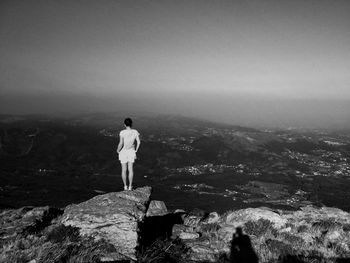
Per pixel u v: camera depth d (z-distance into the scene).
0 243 9.52
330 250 11.74
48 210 13.74
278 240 12.62
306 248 11.93
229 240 12.34
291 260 10.55
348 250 11.93
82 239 9.82
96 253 8.98
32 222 11.75
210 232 13.24
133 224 10.30
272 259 10.73
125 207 11.08
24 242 9.45
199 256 10.63
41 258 8.34
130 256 9.29
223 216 16.19
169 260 9.95
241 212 15.54
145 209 11.55
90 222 10.39
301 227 14.16
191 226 14.06
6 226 11.40
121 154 13.27
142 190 12.91
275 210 17.64
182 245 11.46
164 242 11.30
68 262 8.35
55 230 10.22
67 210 11.70
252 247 11.67
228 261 10.36
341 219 16.33
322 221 15.04
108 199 11.66
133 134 13.23
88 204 11.46
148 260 9.29
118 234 9.98
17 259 8.26
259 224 13.90
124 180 13.27
